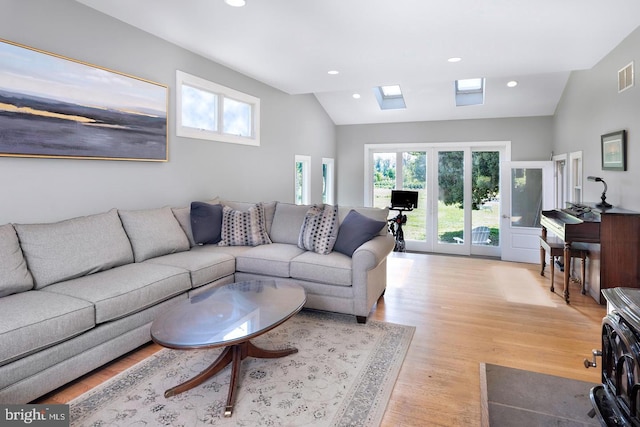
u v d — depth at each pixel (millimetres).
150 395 2080
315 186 6871
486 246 7020
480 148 6957
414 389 2148
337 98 6699
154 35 3535
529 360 2492
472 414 1918
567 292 3682
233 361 2141
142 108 3439
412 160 7457
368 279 3115
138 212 3227
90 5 2939
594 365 1786
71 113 2861
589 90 4391
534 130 6531
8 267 2207
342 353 2576
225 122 4656
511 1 2682
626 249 3453
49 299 2123
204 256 3260
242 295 2482
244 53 3949
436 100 6355
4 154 2480
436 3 2729
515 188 6168
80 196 2992
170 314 2160
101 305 2223
